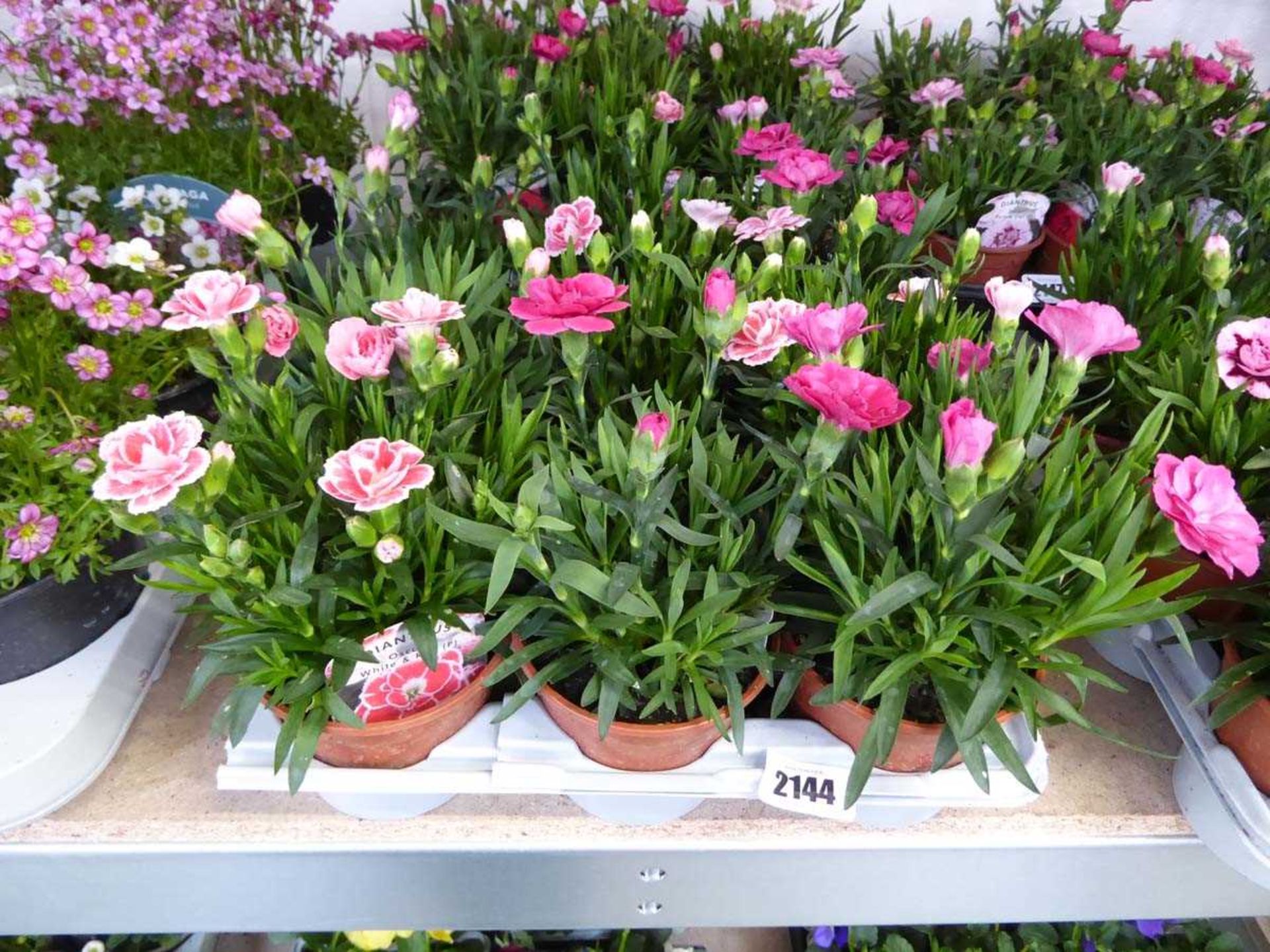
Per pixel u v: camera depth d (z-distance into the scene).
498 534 0.72
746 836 0.92
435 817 0.90
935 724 0.82
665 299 1.09
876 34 1.98
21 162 1.07
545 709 0.91
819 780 0.88
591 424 1.03
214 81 1.37
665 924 1.06
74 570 0.90
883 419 0.66
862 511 0.83
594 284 0.75
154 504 0.62
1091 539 0.82
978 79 1.91
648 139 1.46
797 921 1.06
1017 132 1.63
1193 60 1.88
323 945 1.34
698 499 0.84
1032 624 0.77
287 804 0.90
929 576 0.77
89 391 0.99
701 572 0.85
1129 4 2.03
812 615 0.82
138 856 0.91
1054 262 1.79
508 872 0.96
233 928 1.01
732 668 0.81
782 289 1.07
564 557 0.78
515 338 1.06
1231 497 0.68
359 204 1.16
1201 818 0.90
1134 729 1.01
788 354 0.95
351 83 2.02
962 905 1.05
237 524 0.73
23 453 0.90
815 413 0.96
